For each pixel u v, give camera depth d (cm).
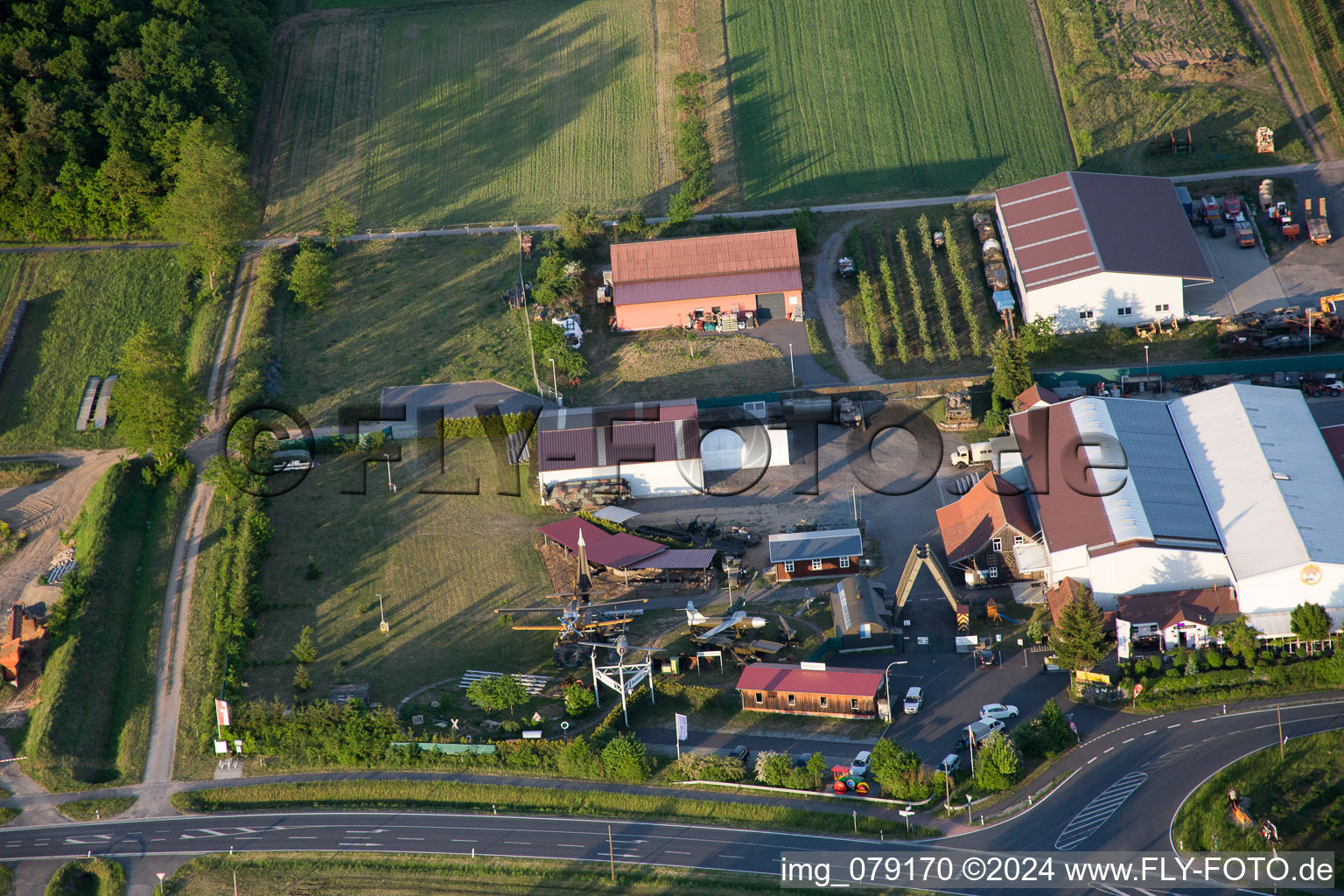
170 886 9075
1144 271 14212
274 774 10019
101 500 12600
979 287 15300
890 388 13988
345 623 11525
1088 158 16988
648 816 9338
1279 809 9062
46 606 11706
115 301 15650
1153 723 9800
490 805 9569
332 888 8950
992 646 10806
